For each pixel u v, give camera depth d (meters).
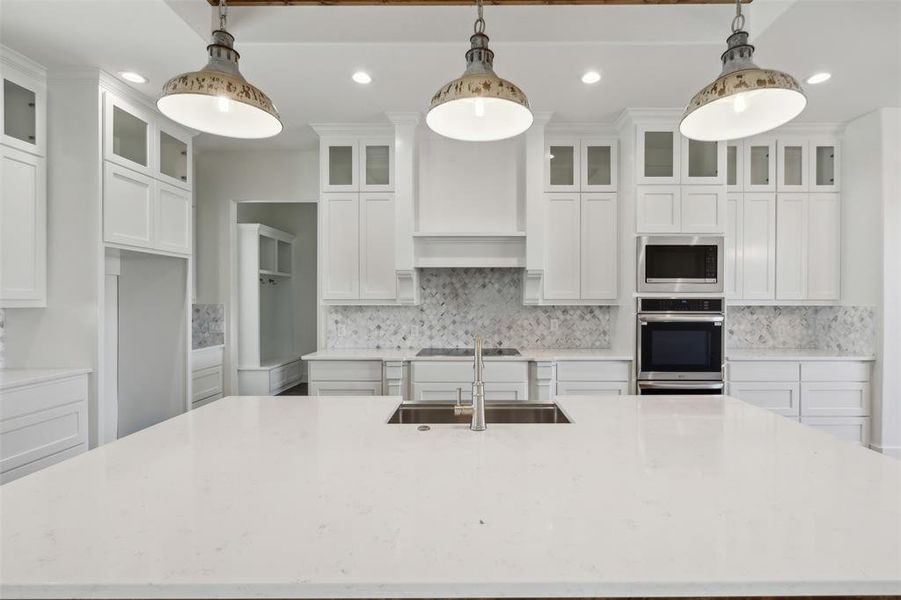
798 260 3.69
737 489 1.04
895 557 0.77
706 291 3.33
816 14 2.16
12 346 2.71
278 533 0.85
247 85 1.46
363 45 2.47
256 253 4.64
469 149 3.80
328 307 4.04
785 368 3.44
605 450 1.31
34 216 2.63
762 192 3.69
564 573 0.73
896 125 3.31
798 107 1.45
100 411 2.72
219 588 0.71
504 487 1.05
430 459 1.24
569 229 3.64
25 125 2.62
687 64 2.67
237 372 4.47
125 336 3.56
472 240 3.66
